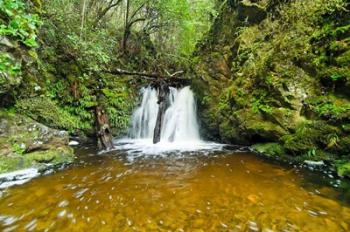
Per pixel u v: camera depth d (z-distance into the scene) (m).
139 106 10.30
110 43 11.06
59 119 7.50
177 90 10.40
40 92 7.13
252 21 8.64
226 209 3.73
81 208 3.78
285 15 7.36
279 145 6.35
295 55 6.40
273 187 4.47
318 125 5.51
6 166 4.96
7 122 5.46
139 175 5.16
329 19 5.90
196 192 4.31
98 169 5.52
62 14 8.29
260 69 7.18
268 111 6.60
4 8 4.81
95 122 8.27
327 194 4.14
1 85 5.30
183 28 13.66
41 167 5.43
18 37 5.72
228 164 5.82
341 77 5.29
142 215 3.58
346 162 4.94
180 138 9.33
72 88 8.37
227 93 8.33
